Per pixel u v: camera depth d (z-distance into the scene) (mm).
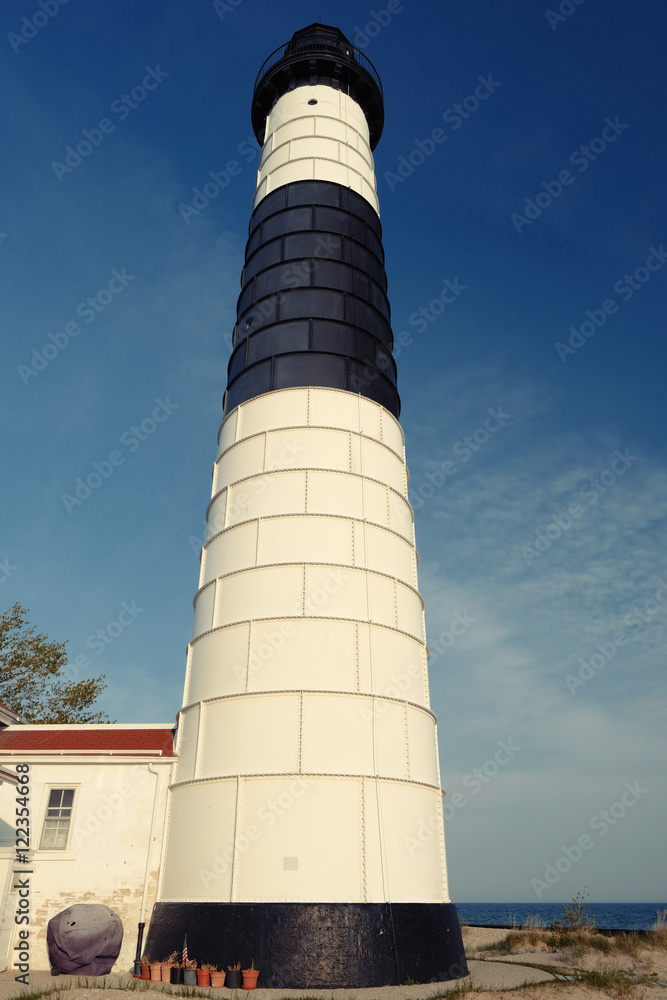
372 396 25266
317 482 22000
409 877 17328
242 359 26562
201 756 18875
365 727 18391
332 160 31531
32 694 38500
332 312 26234
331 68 35594
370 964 15367
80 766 20281
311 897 16031
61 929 17234
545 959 21359
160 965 15828
